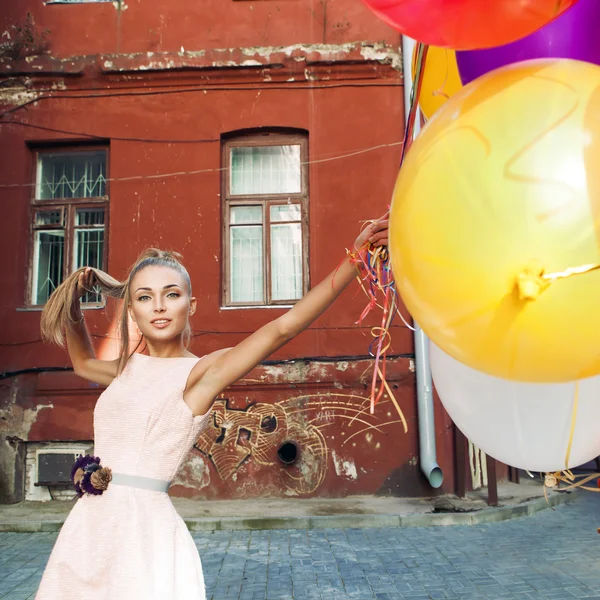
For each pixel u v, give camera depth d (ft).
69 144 26.89
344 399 24.81
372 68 26.13
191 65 26.22
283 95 26.27
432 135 4.07
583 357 3.78
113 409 5.45
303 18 26.58
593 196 3.51
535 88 3.84
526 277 3.47
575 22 4.58
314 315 5.43
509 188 3.57
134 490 5.17
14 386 25.22
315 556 17.12
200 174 26.07
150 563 4.92
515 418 5.59
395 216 4.15
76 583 4.92
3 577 15.70
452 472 24.68
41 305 26.27
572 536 18.72
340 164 25.93
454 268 3.72
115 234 25.91
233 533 19.98
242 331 25.26
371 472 24.45
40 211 26.78
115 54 26.50
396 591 14.11
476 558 16.60
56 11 26.99
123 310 5.82
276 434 24.75
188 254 25.75
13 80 26.63
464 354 4.09
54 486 25.05
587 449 5.66
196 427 5.51
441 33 4.04
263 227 26.35
